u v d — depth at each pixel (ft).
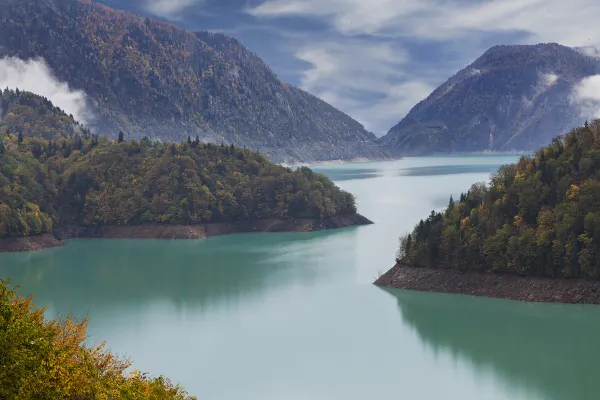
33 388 205.26
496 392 373.61
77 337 243.19
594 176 578.25
